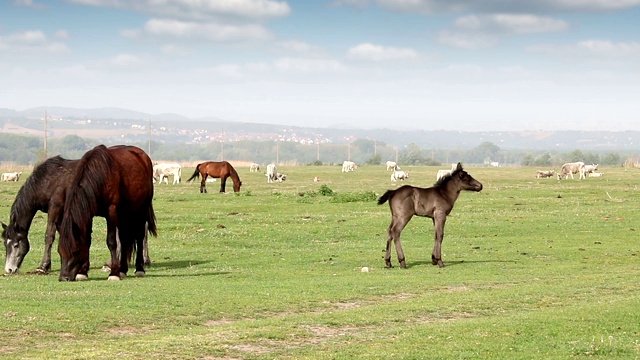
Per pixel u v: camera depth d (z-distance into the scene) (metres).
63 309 15.40
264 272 23.16
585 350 12.70
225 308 16.34
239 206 45.50
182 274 22.77
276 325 14.62
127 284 19.56
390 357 12.19
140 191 21.64
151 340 13.17
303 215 40.47
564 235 33.03
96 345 12.80
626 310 15.98
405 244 31.00
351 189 65.25
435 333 13.94
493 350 12.66
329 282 20.58
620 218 38.44
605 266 25.27
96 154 20.38
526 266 25.00
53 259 26.25
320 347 12.93
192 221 37.53
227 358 12.18
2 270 23.84
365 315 15.78
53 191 22.34
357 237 33.28
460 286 20.50
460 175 24.94
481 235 33.50
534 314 15.73
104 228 34.50
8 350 12.38
